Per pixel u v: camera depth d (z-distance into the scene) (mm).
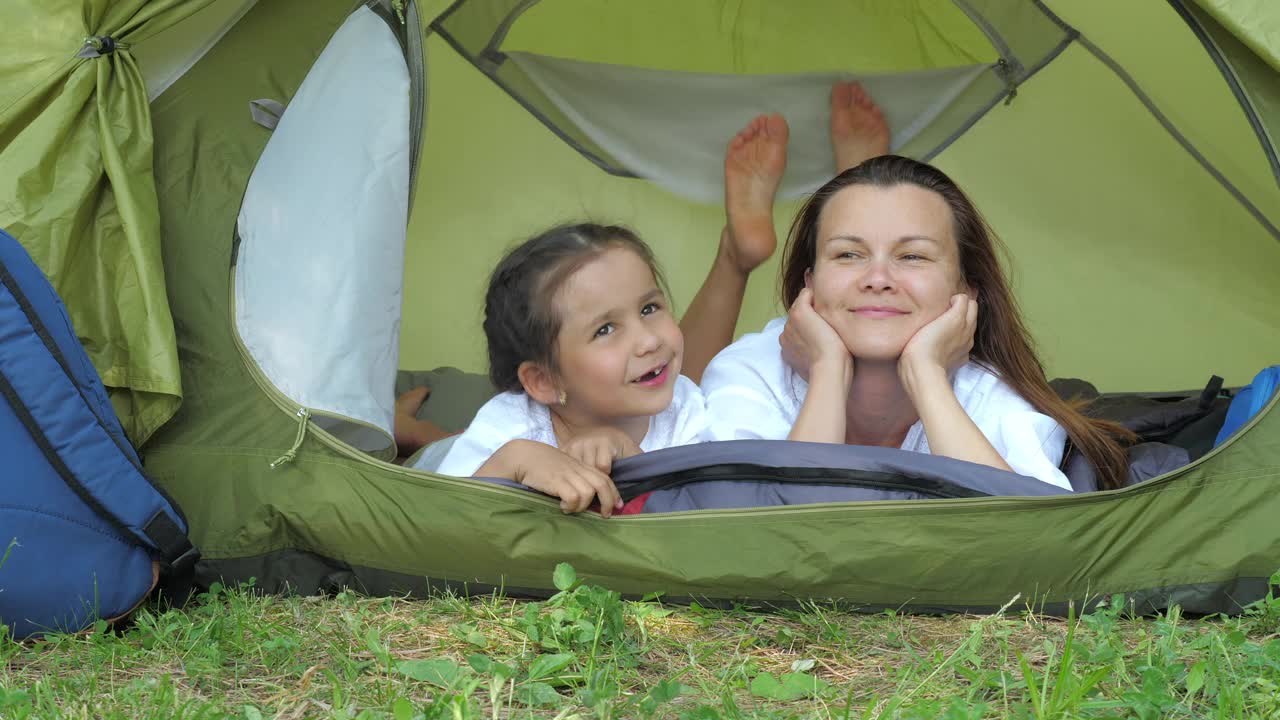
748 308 3516
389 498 1989
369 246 2178
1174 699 1469
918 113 3410
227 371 2090
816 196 2482
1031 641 1788
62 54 2029
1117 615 1864
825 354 2252
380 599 1986
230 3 2170
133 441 2066
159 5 2057
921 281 2234
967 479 1928
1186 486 1938
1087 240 3527
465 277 3510
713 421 2367
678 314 3514
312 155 2191
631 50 3389
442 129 3529
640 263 2293
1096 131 3459
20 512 1750
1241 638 1648
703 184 3453
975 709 1403
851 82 3369
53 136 1988
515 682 1575
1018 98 3492
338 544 2012
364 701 1521
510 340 2338
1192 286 3449
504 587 1980
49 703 1469
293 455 2033
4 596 1736
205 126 2154
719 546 1918
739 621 1902
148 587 1876
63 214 1986
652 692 1479
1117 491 1921
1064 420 2330
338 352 2094
